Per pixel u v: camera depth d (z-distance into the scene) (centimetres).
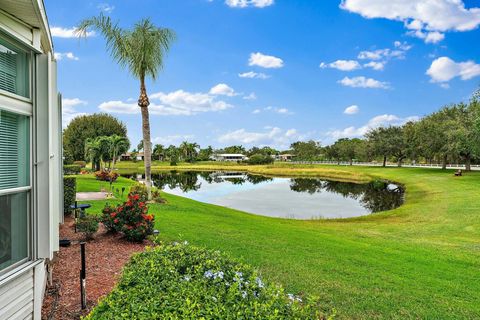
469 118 3238
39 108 347
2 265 307
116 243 723
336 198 2792
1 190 300
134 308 273
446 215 1625
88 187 2048
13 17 316
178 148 10450
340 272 643
